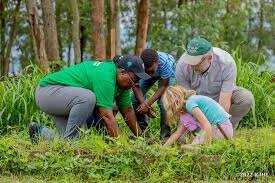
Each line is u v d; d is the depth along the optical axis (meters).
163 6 24.62
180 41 20.48
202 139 8.07
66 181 7.45
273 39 27.12
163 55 9.41
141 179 7.62
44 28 14.56
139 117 9.81
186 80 9.24
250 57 21.97
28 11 13.98
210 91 9.18
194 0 21.00
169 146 7.95
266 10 26.78
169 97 8.37
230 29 23.58
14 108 10.95
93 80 8.57
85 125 8.64
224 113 8.41
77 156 7.75
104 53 14.52
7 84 11.52
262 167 7.62
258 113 11.30
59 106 8.67
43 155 7.82
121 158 7.70
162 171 7.62
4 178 7.57
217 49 9.17
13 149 7.82
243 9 24.73
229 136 8.38
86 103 8.50
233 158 7.64
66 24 26.05
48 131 8.73
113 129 8.51
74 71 8.77
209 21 20.52
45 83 8.80
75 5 15.50
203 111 8.37
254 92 11.35
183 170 7.62
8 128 10.68
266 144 7.78
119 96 8.91
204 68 8.97
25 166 7.76
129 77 8.52
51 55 14.52
